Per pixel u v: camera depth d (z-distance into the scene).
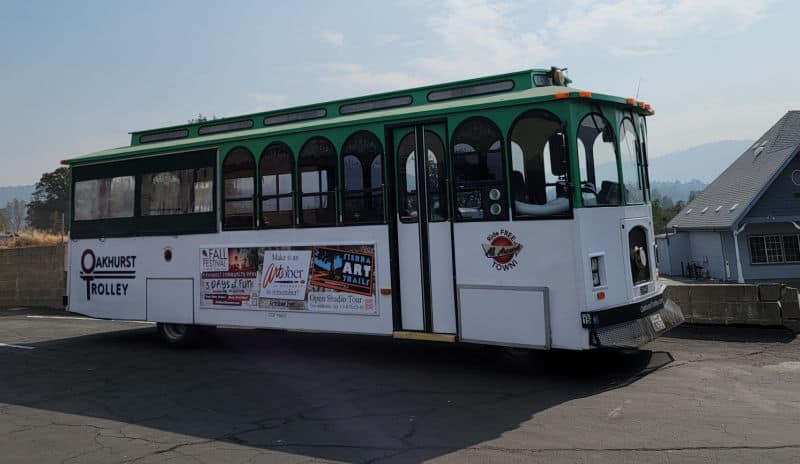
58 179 59.06
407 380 7.21
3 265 18.77
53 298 18.03
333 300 8.05
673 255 33.47
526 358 8.08
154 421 5.91
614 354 7.99
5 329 13.33
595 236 6.63
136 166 10.15
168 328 10.14
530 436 5.01
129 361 9.13
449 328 7.27
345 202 8.02
